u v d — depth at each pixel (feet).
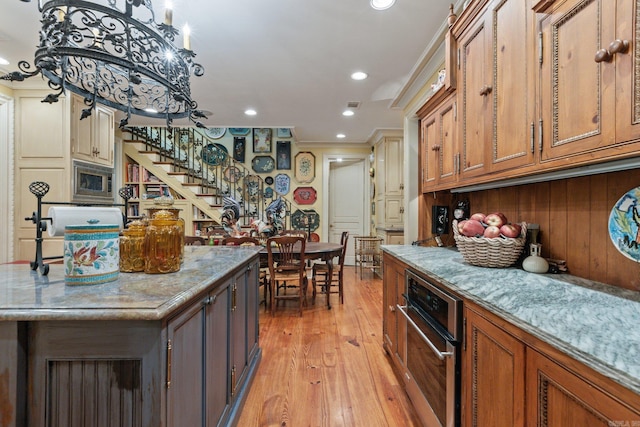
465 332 3.85
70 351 2.87
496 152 4.82
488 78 5.05
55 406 2.89
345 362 7.83
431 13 6.86
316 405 6.07
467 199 7.95
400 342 6.72
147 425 2.87
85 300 3.04
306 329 10.06
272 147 21.36
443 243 8.60
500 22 4.71
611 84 2.87
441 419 4.40
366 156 21.18
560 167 3.54
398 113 13.85
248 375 6.55
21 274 4.28
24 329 2.86
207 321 4.17
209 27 7.31
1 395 2.83
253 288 7.22
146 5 4.95
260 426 5.47
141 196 17.10
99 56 4.48
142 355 2.89
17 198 10.44
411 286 5.82
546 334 2.48
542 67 3.80
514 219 6.01
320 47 8.25
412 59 8.90
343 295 13.70
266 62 9.04
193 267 4.94
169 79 5.51
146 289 3.47
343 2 6.48
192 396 3.67
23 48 8.37
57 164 10.50
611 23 2.88
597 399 2.02
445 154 7.01
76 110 10.84
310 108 13.20
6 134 10.24
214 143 21.34
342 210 22.27
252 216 20.25
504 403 3.04
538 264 4.76
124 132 17.01
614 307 3.10
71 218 4.32
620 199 3.89
